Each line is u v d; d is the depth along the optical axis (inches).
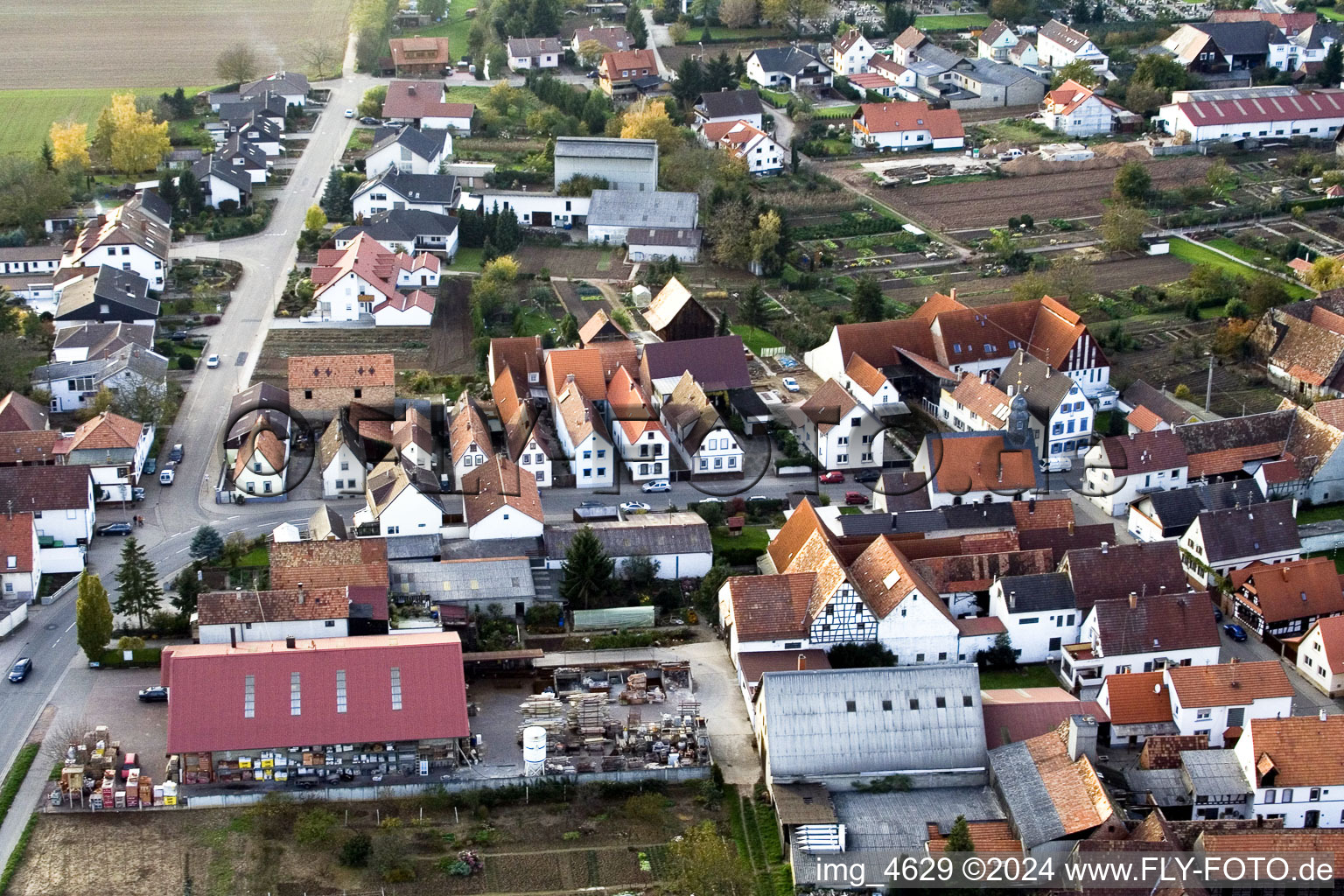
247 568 6953.7
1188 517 7308.1
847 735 5713.6
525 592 6722.4
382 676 5787.4
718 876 5049.2
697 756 5816.9
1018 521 7155.5
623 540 6978.4
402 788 5634.8
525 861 5354.3
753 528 7480.3
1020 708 5895.7
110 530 7327.8
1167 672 5949.8
